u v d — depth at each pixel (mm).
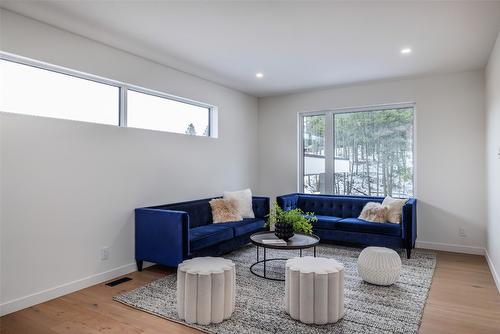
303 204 5523
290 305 2553
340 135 5637
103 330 2398
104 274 3445
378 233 4367
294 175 5941
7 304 2682
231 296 2568
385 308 2725
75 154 3197
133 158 3805
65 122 3119
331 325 2436
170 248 3496
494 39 3379
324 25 3062
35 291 2865
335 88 5516
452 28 3121
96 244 3375
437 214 4742
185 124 4781
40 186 2914
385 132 5254
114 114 3783
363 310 2689
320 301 2428
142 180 3910
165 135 4246
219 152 5262
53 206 3008
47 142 2973
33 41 2912
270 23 3027
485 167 4371
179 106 4680
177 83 4438
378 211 4547
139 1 2621
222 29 3156
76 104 3404
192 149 4703
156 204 4090
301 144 5996
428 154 4812
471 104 4520
